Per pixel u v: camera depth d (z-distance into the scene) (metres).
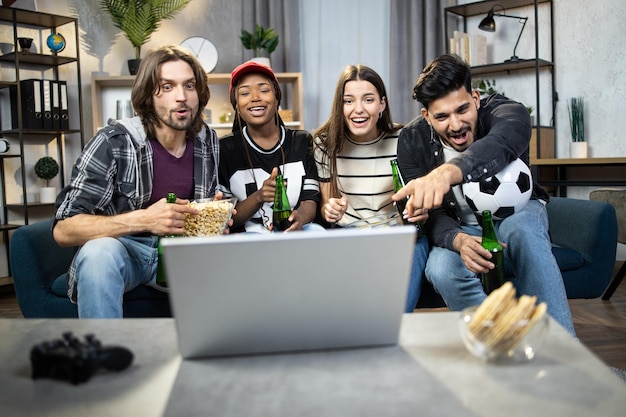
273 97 2.18
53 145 4.15
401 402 0.68
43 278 1.98
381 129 2.21
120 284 1.68
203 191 1.97
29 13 3.75
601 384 0.72
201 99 1.96
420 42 4.42
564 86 4.23
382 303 0.85
